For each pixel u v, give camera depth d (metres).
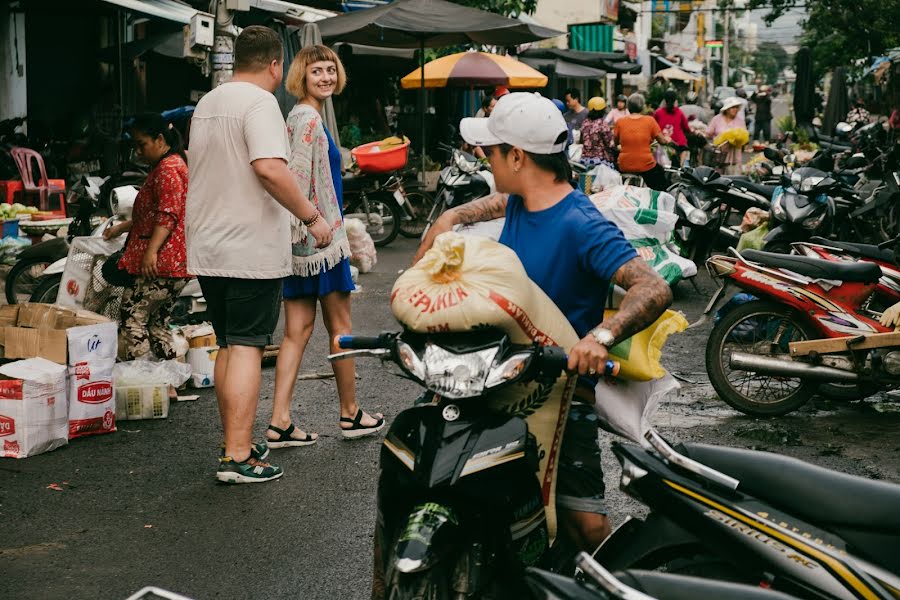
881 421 6.09
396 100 22.50
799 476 2.75
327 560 4.09
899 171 12.99
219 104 4.68
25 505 4.62
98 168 14.29
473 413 2.66
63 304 6.68
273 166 4.55
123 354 6.33
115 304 6.71
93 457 5.29
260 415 6.07
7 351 5.61
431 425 2.63
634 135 13.84
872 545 2.63
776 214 10.30
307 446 5.48
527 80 17.70
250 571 3.98
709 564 2.79
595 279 2.95
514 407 2.83
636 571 2.17
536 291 2.76
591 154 15.05
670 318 3.14
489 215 3.36
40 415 5.28
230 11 10.02
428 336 2.67
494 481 2.60
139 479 4.98
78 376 5.53
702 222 10.67
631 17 43.50
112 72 16.16
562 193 2.96
